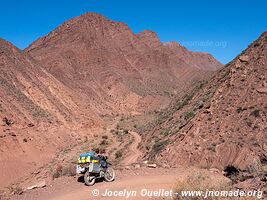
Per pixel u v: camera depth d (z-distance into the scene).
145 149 46.19
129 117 115.38
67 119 72.19
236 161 22.02
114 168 14.11
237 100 29.14
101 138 72.06
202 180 9.53
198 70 192.75
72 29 174.62
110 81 148.38
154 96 146.38
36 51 154.00
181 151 27.36
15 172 42.34
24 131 53.78
